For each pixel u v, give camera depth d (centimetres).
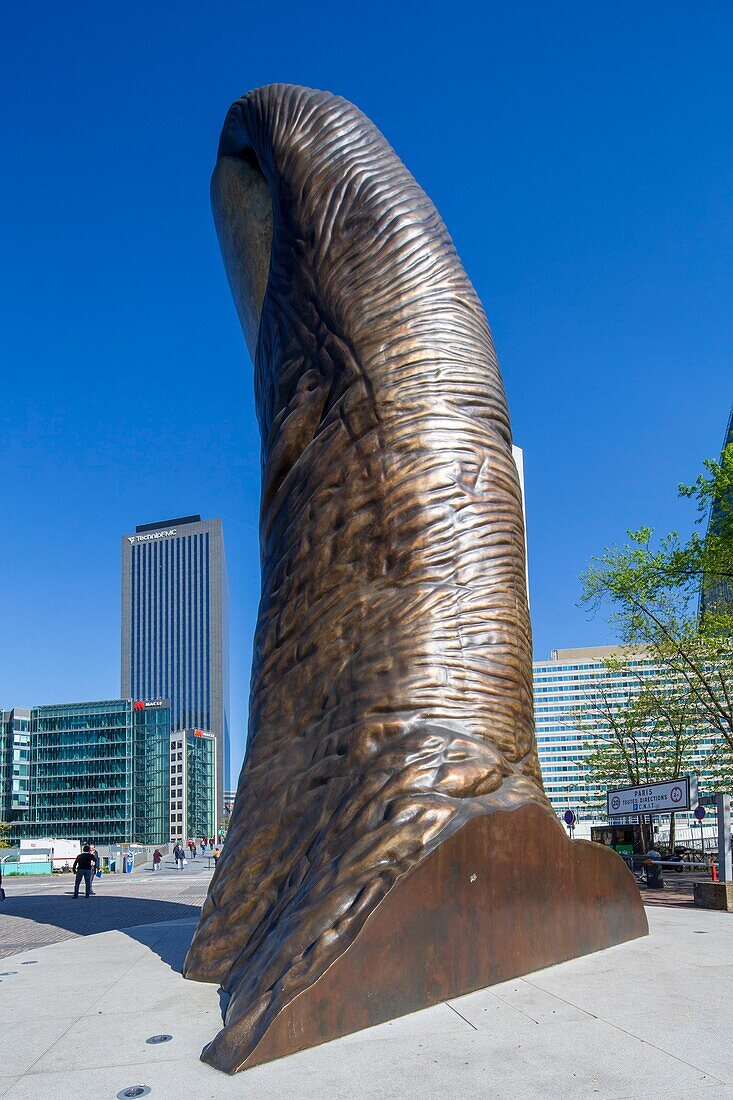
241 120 1109
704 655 2819
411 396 868
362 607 818
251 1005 538
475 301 946
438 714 757
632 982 664
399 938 592
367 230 927
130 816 11588
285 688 845
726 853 1773
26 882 3912
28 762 12125
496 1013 580
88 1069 500
